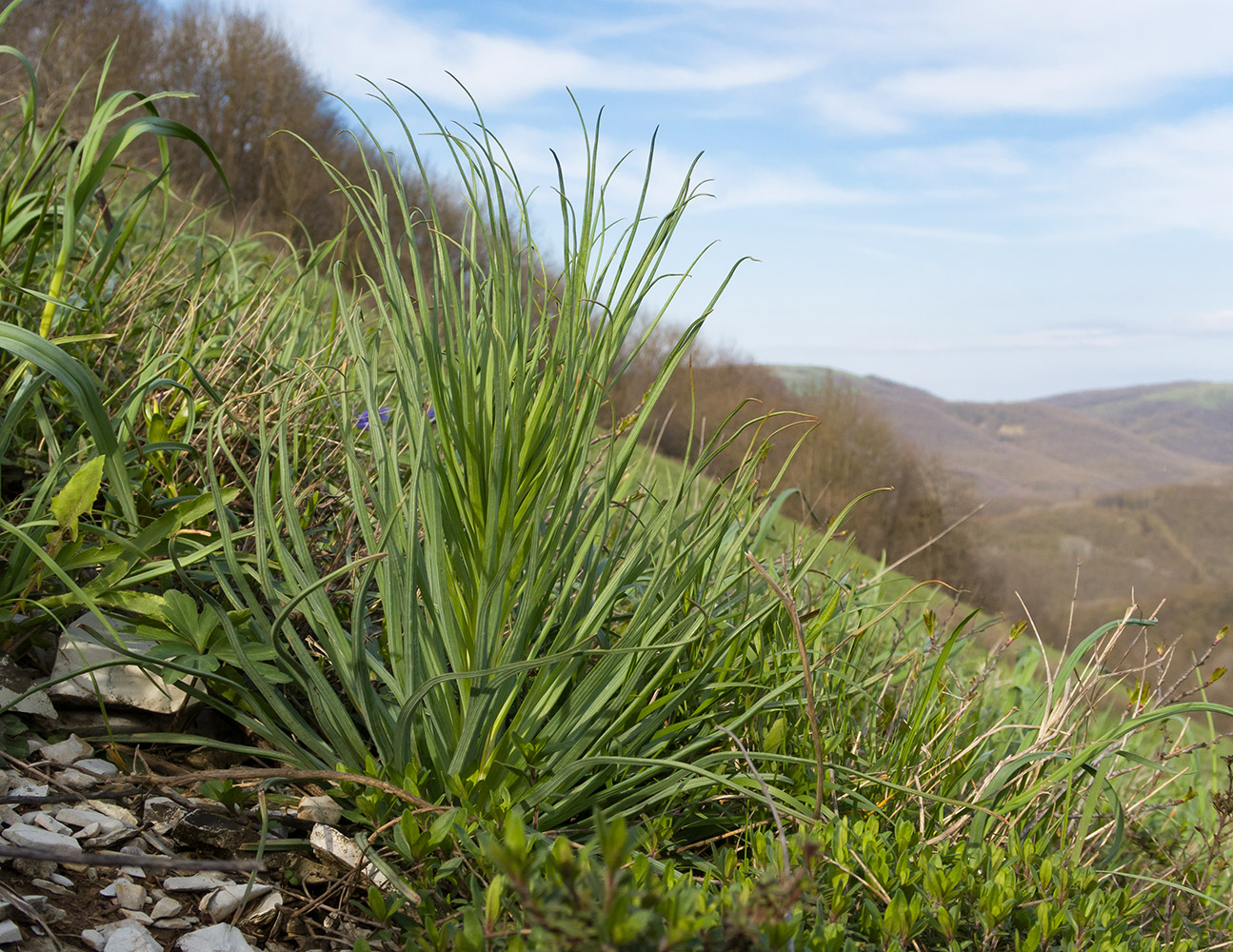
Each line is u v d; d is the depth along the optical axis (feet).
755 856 5.14
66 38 51.96
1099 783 6.90
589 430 5.86
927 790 7.18
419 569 5.55
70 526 5.60
